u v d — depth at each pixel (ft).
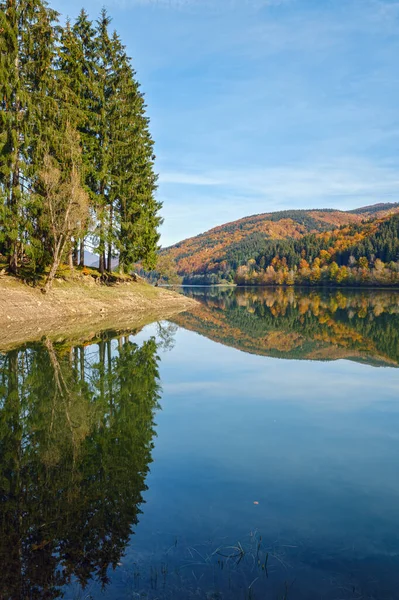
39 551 12.73
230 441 21.63
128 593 10.83
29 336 56.70
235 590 10.86
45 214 76.43
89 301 88.53
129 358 45.09
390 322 89.20
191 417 25.72
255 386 34.01
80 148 85.35
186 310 120.57
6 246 78.23
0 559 12.37
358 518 14.28
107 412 26.63
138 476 17.48
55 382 34.09
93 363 41.75
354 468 18.33
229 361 45.50
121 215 105.40
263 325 86.53
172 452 20.16
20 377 35.35
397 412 26.86
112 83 100.58
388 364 44.16
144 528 13.74
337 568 11.70
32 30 74.18
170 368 41.16
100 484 16.89
